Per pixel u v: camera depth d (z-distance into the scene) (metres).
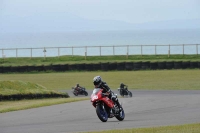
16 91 94.75
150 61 187.25
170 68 184.88
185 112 62.97
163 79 151.88
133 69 185.38
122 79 155.12
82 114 63.47
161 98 87.38
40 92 98.19
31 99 95.38
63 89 134.50
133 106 73.00
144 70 184.75
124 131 43.41
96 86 53.56
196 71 175.62
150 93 115.19
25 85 101.38
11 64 199.38
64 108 71.44
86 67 186.62
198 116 57.81
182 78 153.38
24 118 59.84
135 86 135.25
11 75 177.25
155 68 184.75
